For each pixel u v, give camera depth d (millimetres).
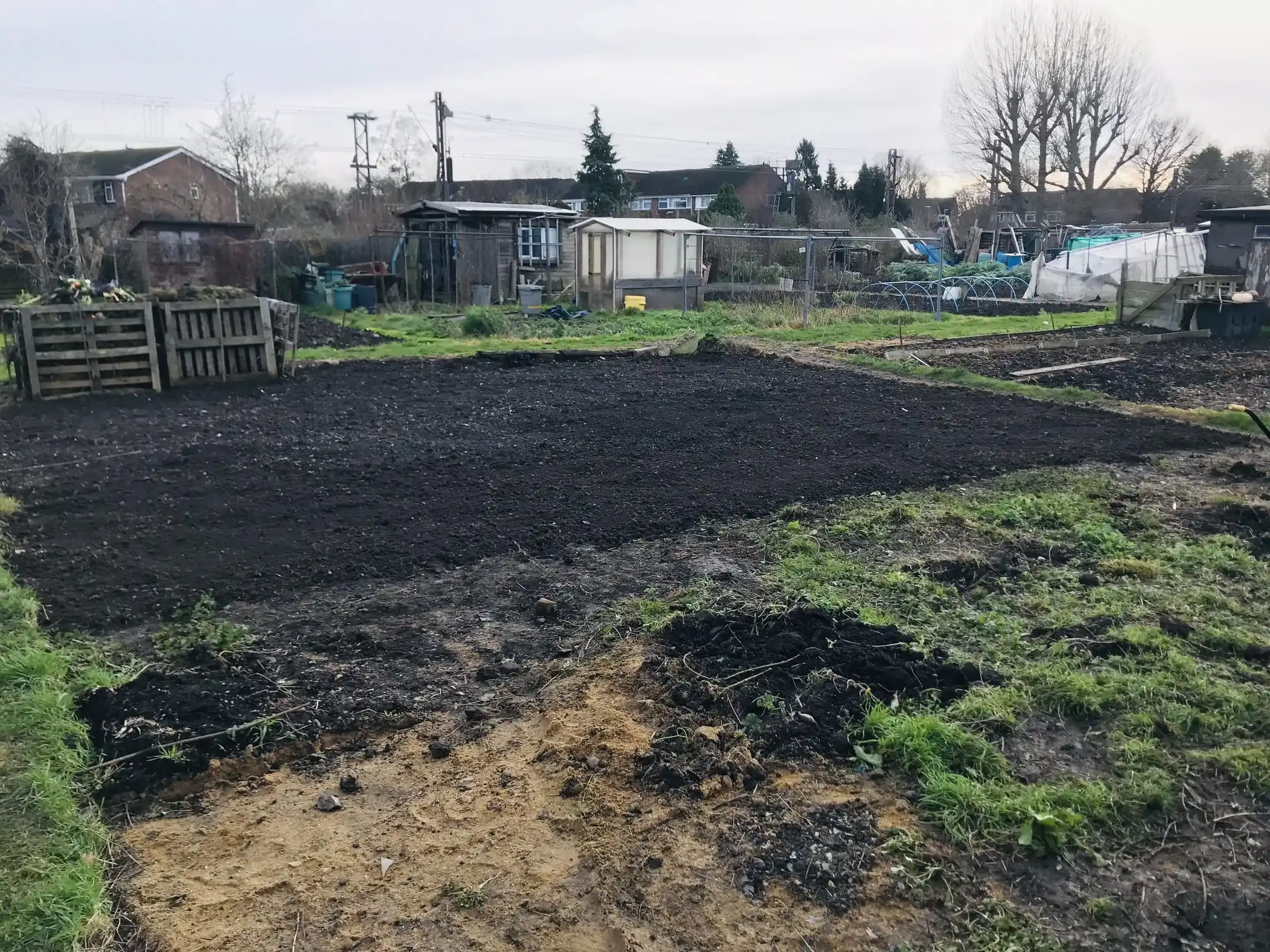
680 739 3701
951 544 5953
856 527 6277
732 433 9320
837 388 12125
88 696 4055
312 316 23250
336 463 8172
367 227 35000
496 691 4199
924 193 75812
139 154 45125
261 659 4453
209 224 26500
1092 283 27641
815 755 3643
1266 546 5992
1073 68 53125
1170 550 5777
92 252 23031
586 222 25016
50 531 6371
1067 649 4402
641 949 2727
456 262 27031
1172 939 2768
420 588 5344
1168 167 59656
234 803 3469
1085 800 3299
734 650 4348
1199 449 8641
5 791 3393
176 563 5727
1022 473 7672
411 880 3033
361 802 3457
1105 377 13328
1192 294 19703
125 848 3209
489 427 9773
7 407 11289
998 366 14383
